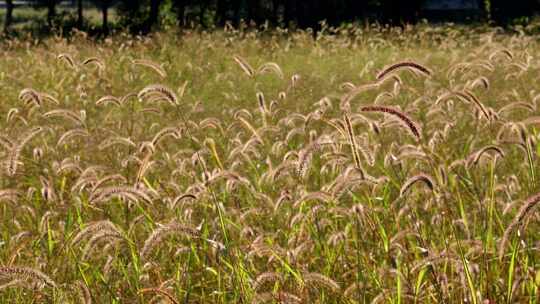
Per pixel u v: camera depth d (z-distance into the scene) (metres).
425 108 9.51
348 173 4.46
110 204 5.56
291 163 5.16
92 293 4.25
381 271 4.18
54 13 47.22
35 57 16.84
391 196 5.65
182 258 4.79
